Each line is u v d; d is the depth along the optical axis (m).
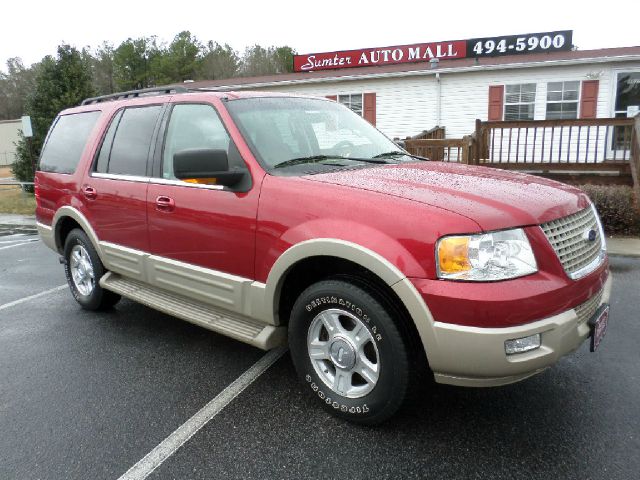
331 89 17.28
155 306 3.84
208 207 3.32
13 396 3.29
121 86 47.88
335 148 3.72
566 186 3.18
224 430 2.84
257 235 3.05
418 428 2.80
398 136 16.55
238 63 58.69
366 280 2.70
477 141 9.77
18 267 7.23
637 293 5.01
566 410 2.95
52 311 5.02
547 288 2.40
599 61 13.54
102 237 4.35
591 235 2.86
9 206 14.55
